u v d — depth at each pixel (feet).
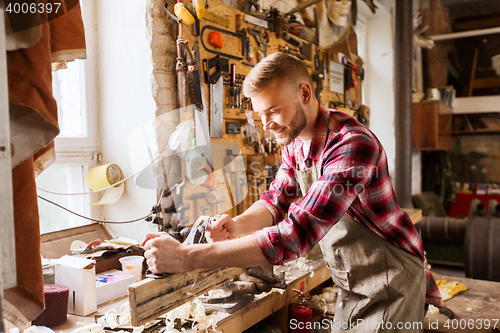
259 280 4.53
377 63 16.19
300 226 3.16
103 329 3.93
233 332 4.37
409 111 12.60
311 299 6.25
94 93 6.66
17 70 2.46
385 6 15.06
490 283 7.76
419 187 16.37
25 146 2.49
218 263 3.07
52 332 3.82
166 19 6.13
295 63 3.54
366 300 3.95
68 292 4.25
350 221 3.95
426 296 4.61
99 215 6.66
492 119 17.01
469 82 17.20
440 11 17.16
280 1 10.15
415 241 4.07
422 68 17.62
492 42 16.55
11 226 2.02
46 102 2.61
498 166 17.33
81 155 6.47
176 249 3.11
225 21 6.92
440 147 15.47
